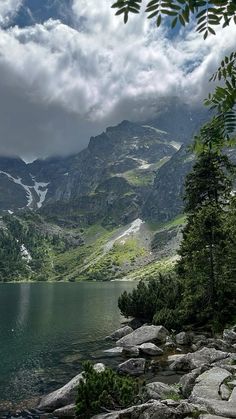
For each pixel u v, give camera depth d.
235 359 22.95
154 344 34.03
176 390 18.95
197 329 37.75
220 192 44.44
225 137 3.52
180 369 25.22
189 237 39.38
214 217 37.62
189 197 45.44
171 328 38.62
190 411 14.48
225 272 36.59
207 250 38.22
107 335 44.75
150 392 17.83
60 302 98.00
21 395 22.42
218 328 35.25
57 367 29.58
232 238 37.56
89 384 17.53
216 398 15.90
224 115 3.39
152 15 2.28
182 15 2.29
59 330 49.56
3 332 48.22
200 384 17.59
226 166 42.97
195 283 38.22
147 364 27.11
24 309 79.44
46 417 18.48
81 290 164.75
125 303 46.91
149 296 46.09
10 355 34.41
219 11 2.30
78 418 17.19
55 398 20.22
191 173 44.91
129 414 15.33
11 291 163.88
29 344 39.78
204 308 38.22
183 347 32.44
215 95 3.22
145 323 45.22
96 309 77.50
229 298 38.44
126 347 34.22
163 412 14.31
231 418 13.58
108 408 17.08
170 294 45.06
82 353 34.34
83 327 52.06
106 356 32.03
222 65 3.12
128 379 19.23
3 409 19.91
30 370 28.70
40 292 153.38
